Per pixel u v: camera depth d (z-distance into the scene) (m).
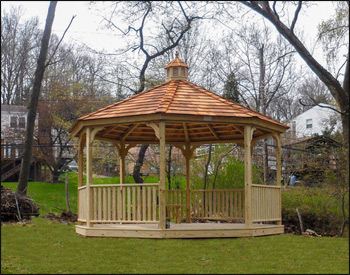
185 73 13.36
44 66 17.09
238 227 11.52
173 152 22.69
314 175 18.70
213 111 11.47
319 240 11.68
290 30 12.27
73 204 23.73
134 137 14.96
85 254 9.59
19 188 16.47
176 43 21.52
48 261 9.07
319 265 8.92
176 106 11.38
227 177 17.45
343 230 15.08
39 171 30.89
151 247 10.05
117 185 11.34
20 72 38.16
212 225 12.59
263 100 23.78
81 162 13.30
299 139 33.22
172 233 10.89
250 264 8.84
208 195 14.89
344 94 12.44
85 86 28.16
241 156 22.52
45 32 17.14
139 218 11.08
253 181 17.55
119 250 9.83
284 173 24.83
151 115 11.02
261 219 12.06
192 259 9.10
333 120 25.70
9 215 14.30
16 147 28.48
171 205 14.32
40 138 30.39
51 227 13.27
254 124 11.69
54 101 28.95
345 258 9.60
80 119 11.77
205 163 20.30
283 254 9.80
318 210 16.30
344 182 15.96
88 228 11.43
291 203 16.84
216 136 14.81
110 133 14.13
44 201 23.23
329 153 18.00
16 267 8.62
